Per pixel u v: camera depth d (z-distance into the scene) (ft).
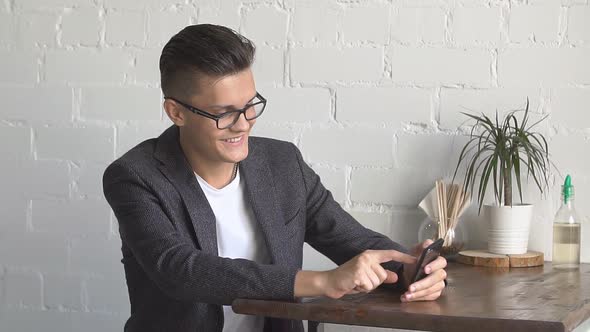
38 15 9.71
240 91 6.11
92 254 9.74
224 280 5.78
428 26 8.63
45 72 9.73
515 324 5.16
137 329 6.57
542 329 5.11
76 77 9.64
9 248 9.96
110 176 6.43
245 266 5.82
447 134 8.63
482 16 8.48
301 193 6.98
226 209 6.68
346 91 8.89
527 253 8.21
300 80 9.01
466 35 8.54
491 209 8.18
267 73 9.09
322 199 7.14
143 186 6.31
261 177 6.80
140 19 9.42
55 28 9.68
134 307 6.73
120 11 9.47
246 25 9.12
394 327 5.41
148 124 9.47
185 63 6.08
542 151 8.20
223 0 9.17
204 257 5.90
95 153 9.64
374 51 8.80
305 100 9.01
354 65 8.86
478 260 8.02
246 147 6.29
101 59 9.55
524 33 8.39
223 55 6.03
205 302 5.90
